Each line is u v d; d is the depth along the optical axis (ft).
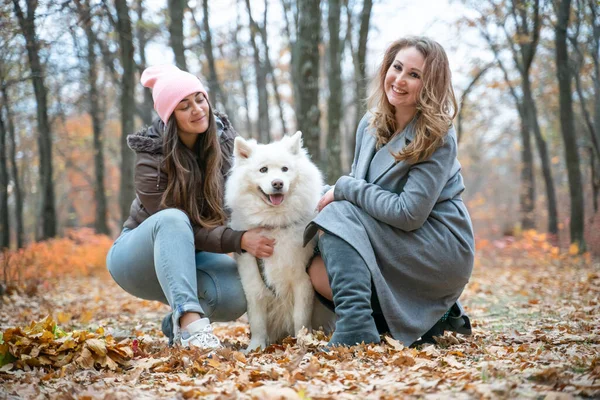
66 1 21.17
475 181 132.87
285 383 8.04
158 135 12.22
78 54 29.12
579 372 7.91
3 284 23.93
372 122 11.48
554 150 78.59
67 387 8.36
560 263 34.37
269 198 11.63
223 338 14.29
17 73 28.07
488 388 7.14
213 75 45.42
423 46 10.55
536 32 37.14
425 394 7.19
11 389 8.48
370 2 40.65
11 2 19.15
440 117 10.16
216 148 12.09
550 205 47.75
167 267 10.48
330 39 38.55
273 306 12.40
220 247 11.60
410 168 10.45
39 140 51.57
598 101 29.43
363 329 9.88
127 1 35.99
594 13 25.55
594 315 14.10
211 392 7.76
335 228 10.30
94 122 56.18
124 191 44.06
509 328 13.37
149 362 9.68
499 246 39.22
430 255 10.30
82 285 32.50
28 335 9.89
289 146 12.46
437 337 11.19
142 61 45.19
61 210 100.63
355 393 7.55
